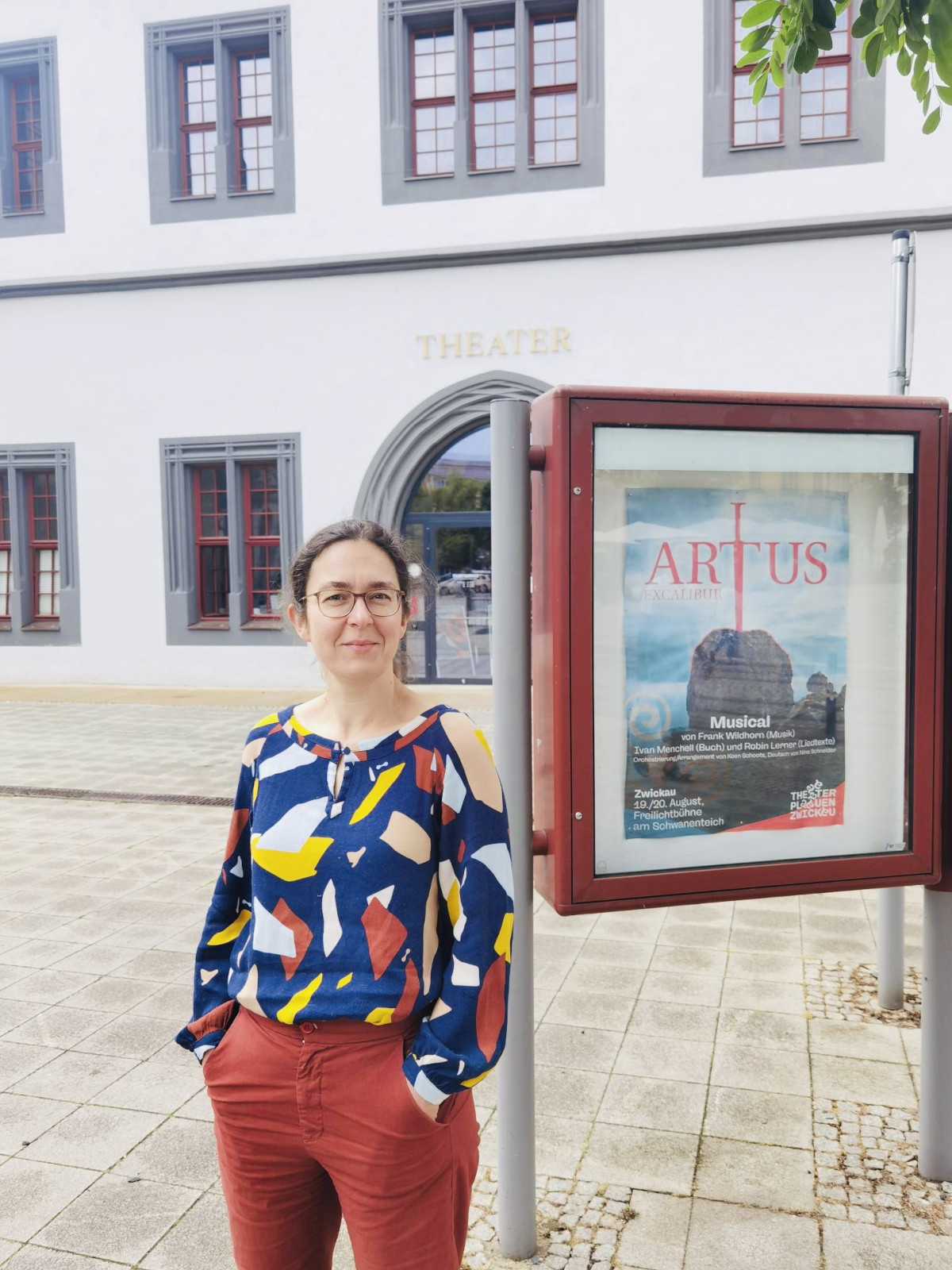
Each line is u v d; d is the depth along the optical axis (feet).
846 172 37.58
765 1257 7.97
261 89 44.21
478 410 41.63
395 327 42.27
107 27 44.39
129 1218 8.59
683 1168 9.19
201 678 45.75
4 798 25.26
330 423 43.34
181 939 15.30
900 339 12.02
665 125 39.06
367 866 5.05
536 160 41.73
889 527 8.35
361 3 41.65
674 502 7.89
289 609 5.68
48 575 48.49
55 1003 13.03
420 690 42.88
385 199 42.14
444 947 5.30
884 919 12.44
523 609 7.73
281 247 43.37
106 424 45.75
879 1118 10.00
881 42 9.52
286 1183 5.43
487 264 40.98
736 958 14.35
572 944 15.03
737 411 7.84
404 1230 5.09
